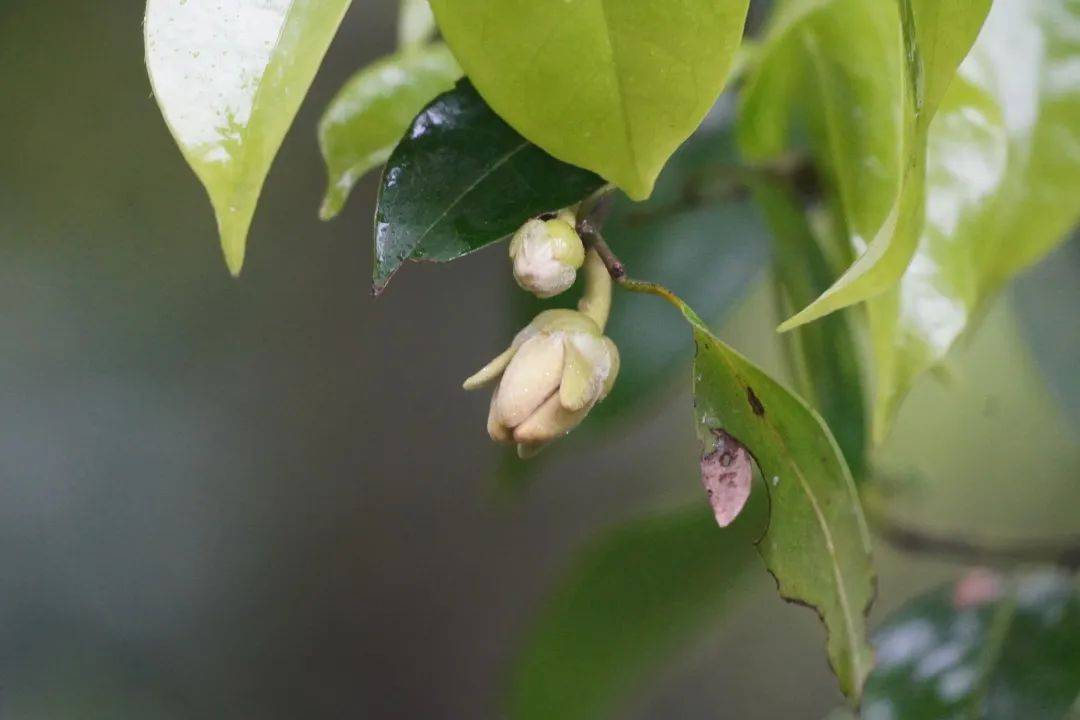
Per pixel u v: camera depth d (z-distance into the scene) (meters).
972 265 0.50
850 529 0.47
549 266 0.47
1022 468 1.06
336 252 1.21
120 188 1.22
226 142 0.45
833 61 0.52
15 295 1.23
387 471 1.22
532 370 0.47
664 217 0.60
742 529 0.61
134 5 1.19
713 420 0.48
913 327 0.50
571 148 0.47
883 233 0.45
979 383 1.01
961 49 0.46
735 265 0.60
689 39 0.46
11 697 1.23
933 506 1.06
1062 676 0.58
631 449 1.18
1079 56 0.51
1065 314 0.65
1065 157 0.51
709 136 0.59
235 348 1.23
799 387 0.57
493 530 1.21
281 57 0.46
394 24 1.08
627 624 0.64
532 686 0.65
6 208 1.20
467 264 1.18
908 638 0.59
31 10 1.16
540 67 0.46
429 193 0.48
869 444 0.57
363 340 1.21
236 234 0.45
